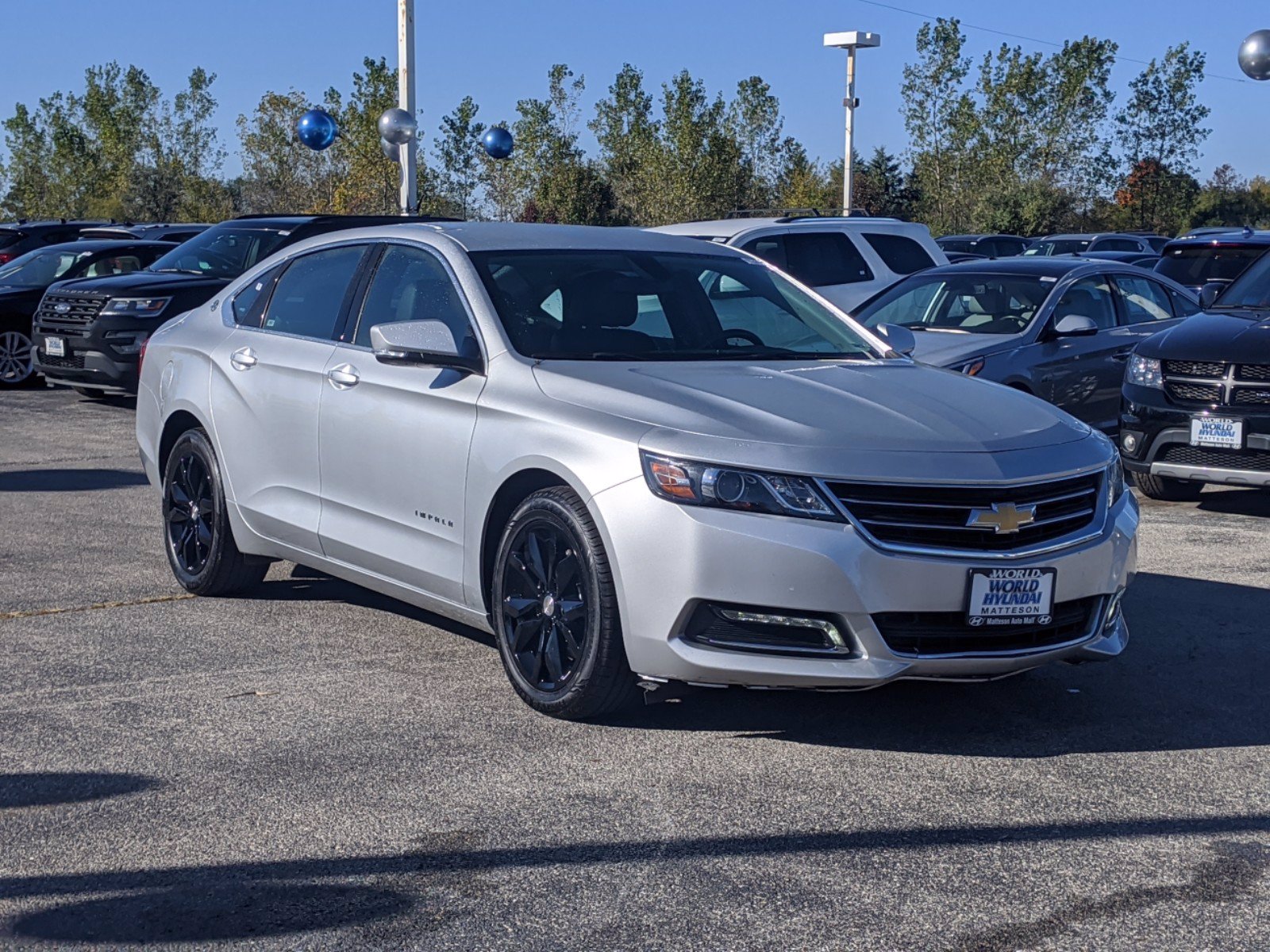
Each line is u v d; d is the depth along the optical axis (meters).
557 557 4.61
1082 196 54.38
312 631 5.78
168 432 6.60
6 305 15.70
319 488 5.64
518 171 49.38
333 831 3.78
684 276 5.68
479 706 4.83
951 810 3.96
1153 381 8.65
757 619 4.21
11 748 4.38
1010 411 4.80
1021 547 4.34
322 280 6.01
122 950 3.12
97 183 54.81
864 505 4.20
